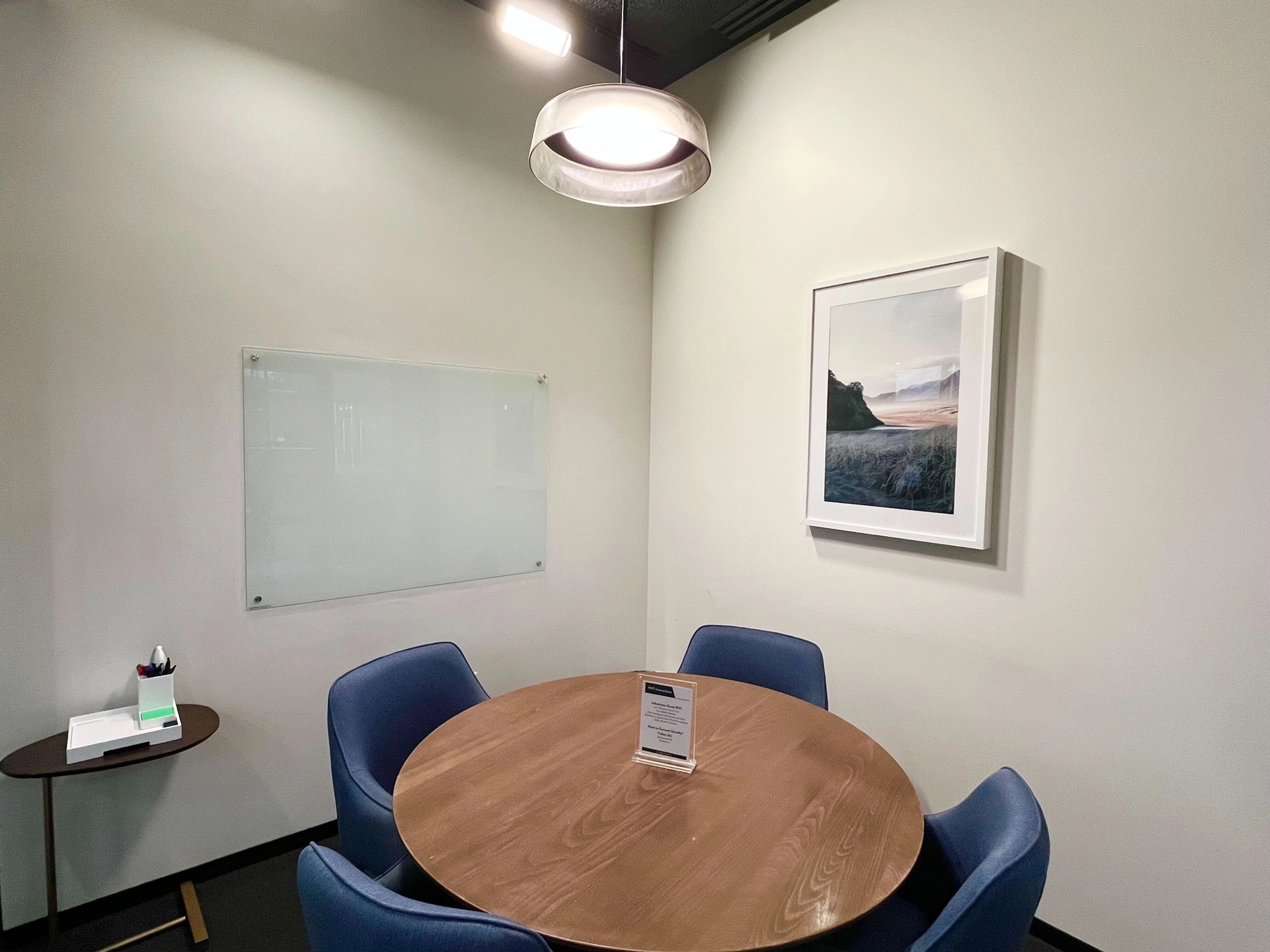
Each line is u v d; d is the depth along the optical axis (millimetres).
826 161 2443
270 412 2146
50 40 1750
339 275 2275
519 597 2852
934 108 2104
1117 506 1729
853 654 2400
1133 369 1693
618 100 1423
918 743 2203
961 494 2016
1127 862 1724
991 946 930
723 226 2883
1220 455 1561
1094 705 1779
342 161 2266
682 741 1411
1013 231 1915
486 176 2641
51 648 1810
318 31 2197
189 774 2041
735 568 2877
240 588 2113
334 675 2326
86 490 1846
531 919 921
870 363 2271
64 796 1847
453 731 1580
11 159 1712
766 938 890
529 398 2826
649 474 3334
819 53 2457
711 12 2549
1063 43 1802
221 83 2016
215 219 2020
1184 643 1622
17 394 1742
